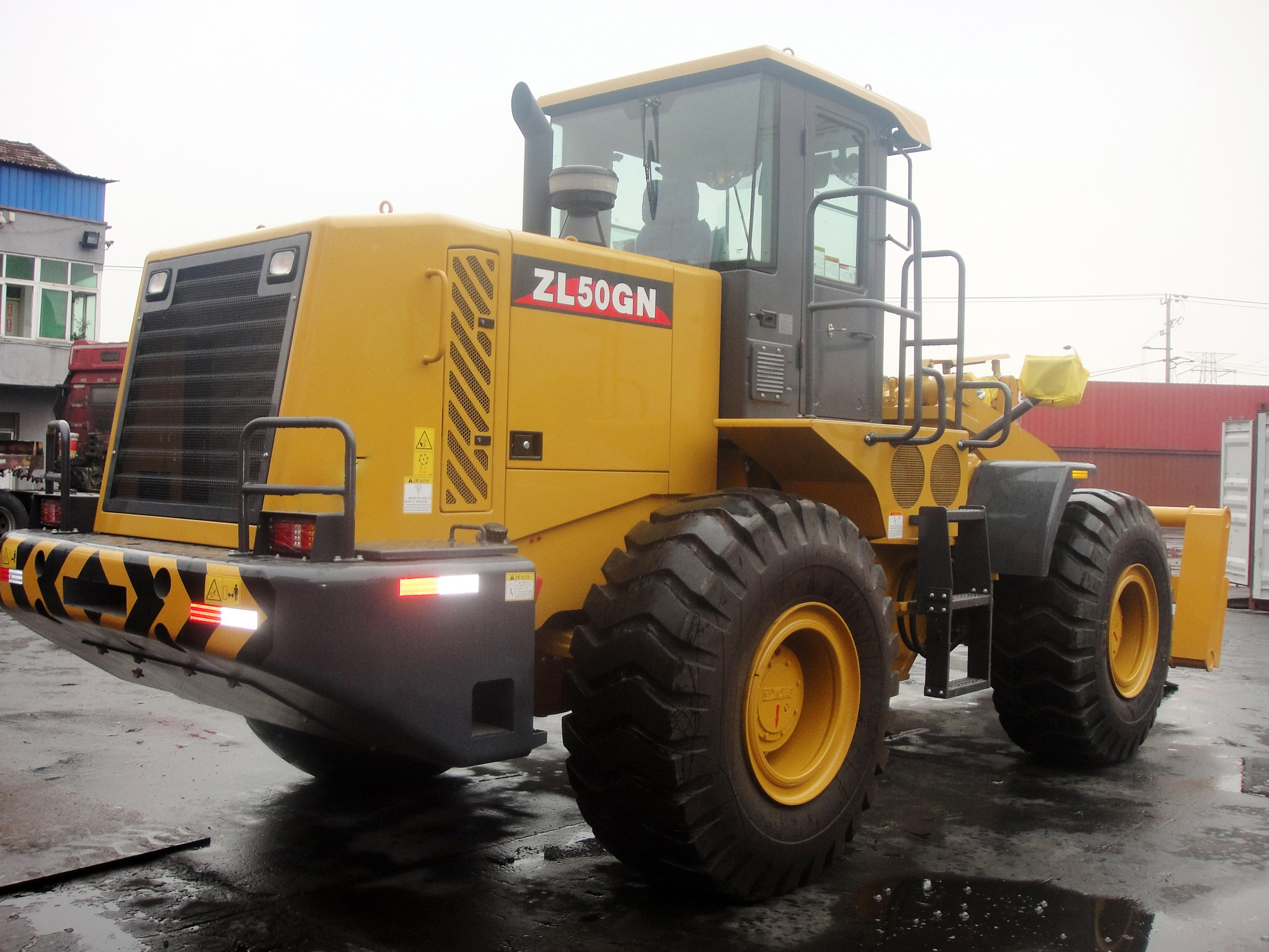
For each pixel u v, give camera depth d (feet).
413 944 10.26
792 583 11.60
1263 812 14.73
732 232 14.12
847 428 13.50
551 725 19.39
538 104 14.05
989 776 16.47
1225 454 40.91
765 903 11.43
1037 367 17.57
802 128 14.44
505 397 11.91
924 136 16.42
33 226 80.28
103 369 44.14
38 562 11.78
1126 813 14.62
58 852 12.12
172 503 12.08
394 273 11.16
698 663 10.67
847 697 12.55
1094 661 16.28
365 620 9.37
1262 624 33.83
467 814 14.25
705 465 13.89
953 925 10.89
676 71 14.60
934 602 14.39
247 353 11.44
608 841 11.28
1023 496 15.81
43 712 19.47
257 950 10.05
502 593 10.43
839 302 13.55
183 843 12.66
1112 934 10.68
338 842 13.07
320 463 10.72
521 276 12.05
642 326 13.16
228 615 9.49
